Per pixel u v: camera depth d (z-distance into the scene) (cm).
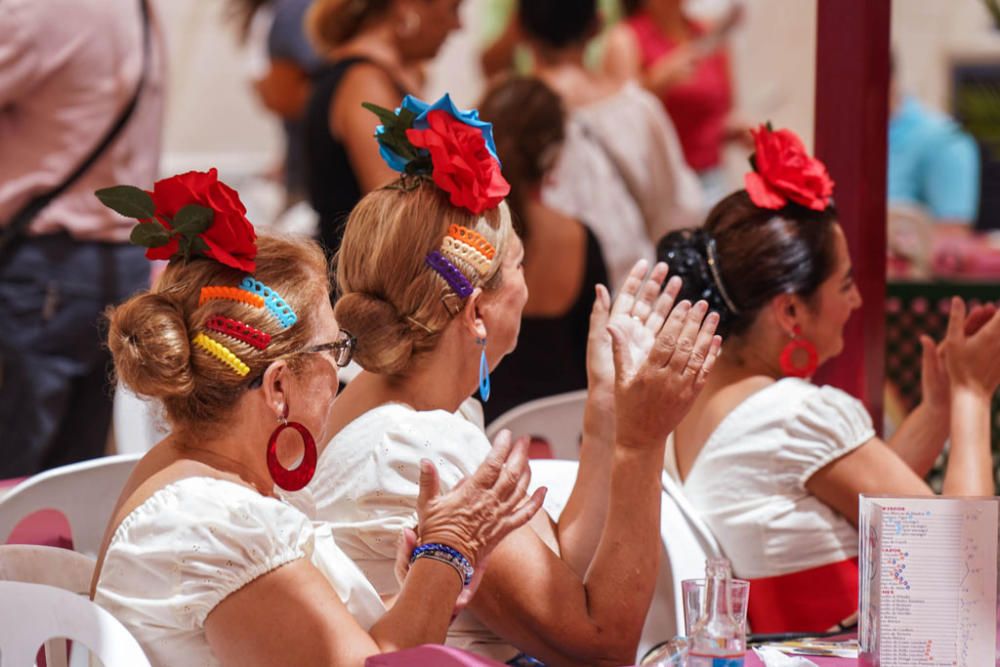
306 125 727
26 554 364
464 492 333
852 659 355
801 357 466
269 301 331
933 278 1119
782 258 457
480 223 381
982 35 1443
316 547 339
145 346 322
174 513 319
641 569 367
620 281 923
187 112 1230
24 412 741
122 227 743
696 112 1107
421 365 385
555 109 721
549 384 741
